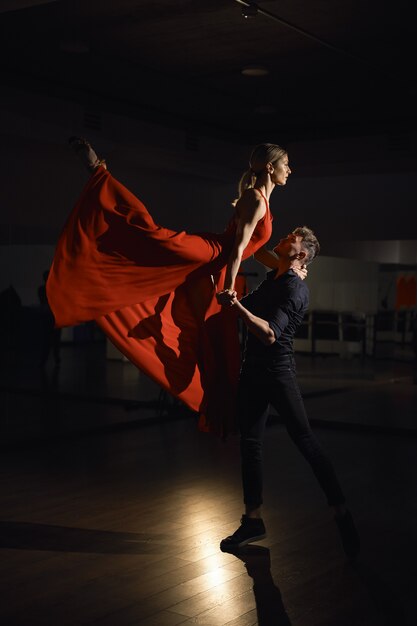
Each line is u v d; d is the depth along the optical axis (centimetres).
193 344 405
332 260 1098
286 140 980
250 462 393
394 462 600
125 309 389
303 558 375
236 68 696
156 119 882
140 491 500
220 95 794
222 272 398
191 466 575
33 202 797
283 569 359
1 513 446
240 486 517
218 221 1048
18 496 484
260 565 364
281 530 420
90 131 814
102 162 387
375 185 970
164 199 982
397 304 1091
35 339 765
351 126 920
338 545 395
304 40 611
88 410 799
